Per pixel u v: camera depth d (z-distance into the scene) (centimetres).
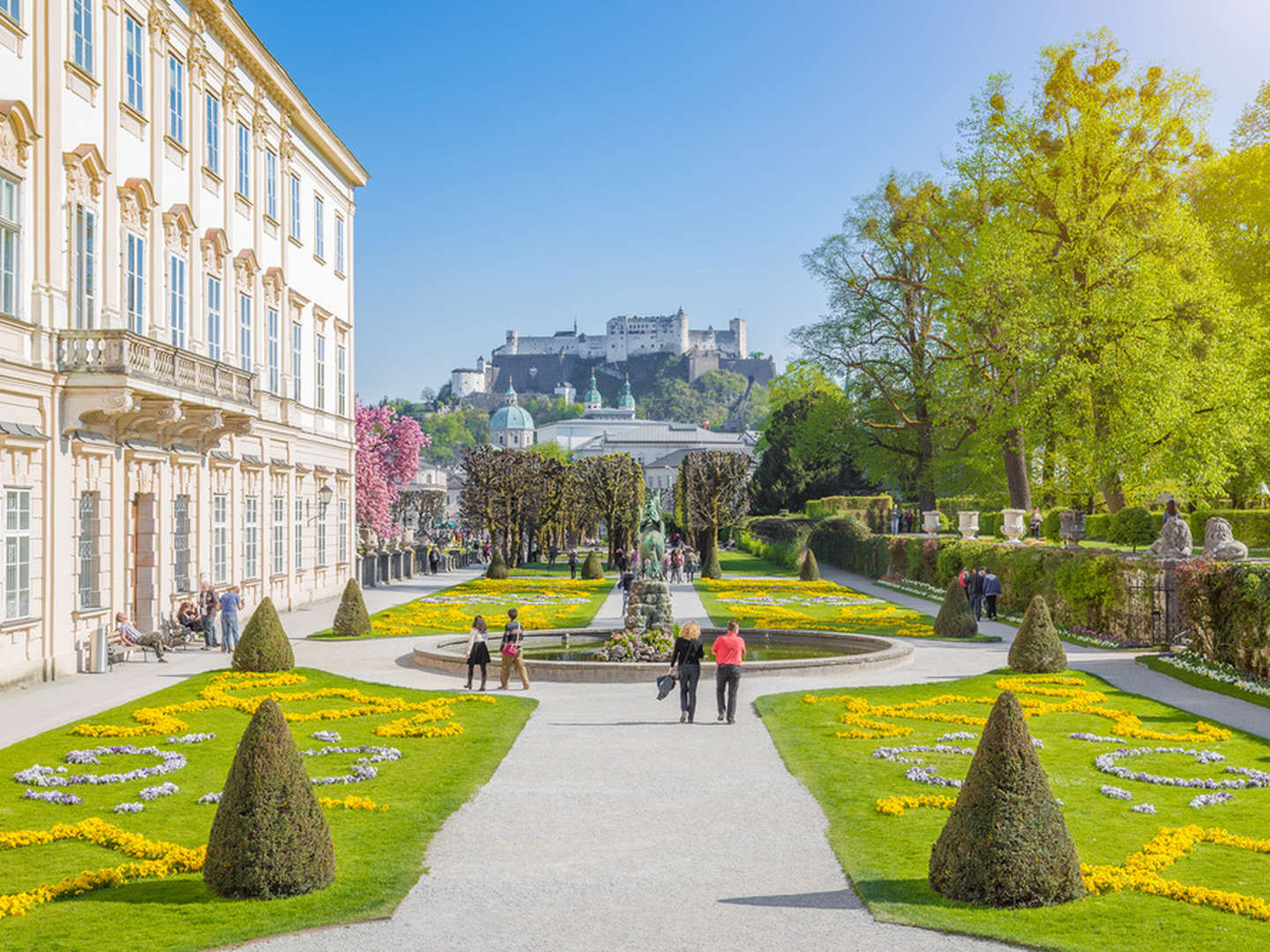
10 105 2238
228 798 1022
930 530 6250
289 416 4284
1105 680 2400
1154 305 4119
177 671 2522
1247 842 1175
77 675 2441
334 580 5072
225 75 3556
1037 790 1004
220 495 3512
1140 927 935
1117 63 4569
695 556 6688
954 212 5481
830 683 2350
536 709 2059
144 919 955
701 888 1050
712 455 7575
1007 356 4669
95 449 2550
